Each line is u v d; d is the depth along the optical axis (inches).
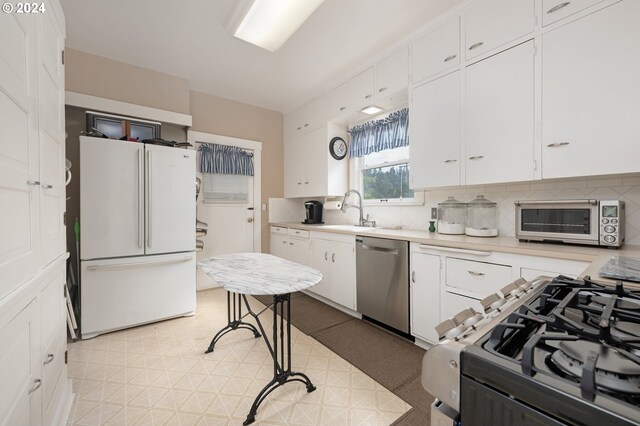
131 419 56.2
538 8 66.9
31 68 42.9
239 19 86.4
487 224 90.3
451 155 84.4
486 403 15.9
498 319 22.0
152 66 118.2
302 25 91.1
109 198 92.6
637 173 58.2
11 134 36.2
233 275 59.9
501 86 73.4
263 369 74.0
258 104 161.2
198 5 83.1
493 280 67.6
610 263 42.3
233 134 155.6
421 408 59.6
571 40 62.2
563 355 16.6
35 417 42.8
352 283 108.3
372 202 132.9
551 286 29.4
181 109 127.3
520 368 15.0
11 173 35.8
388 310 93.7
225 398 62.7
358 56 109.3
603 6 58.1
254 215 164.1
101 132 101.8
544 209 67.7
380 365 75.7
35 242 43.6
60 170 59.4
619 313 22.5
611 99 57.7
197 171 145.2
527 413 14.3
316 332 96.3
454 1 80.2
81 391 64.6
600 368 14.9
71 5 82.6
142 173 98.0
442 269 78.2
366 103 114.7
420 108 92.7
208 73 124.5
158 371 72.8
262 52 107.6
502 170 73.8
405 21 88.9
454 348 17.7
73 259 106.6
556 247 62.6
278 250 160.7
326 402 61.3
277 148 173.6
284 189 175.6
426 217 110.7
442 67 86.3
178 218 105.8
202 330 97.5
